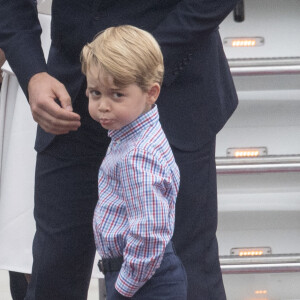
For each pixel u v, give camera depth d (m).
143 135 12.16
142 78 12.02
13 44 14.27
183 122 14.00
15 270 17.62
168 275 12.58
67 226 14.50
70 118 13.32
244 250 18.97
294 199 19.00
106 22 13.70
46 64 14.44
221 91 14.43
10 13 14.45
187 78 13.93
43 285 14.80
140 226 11.83
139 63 11.95
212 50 14.16
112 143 12.42
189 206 14.27
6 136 17.94
